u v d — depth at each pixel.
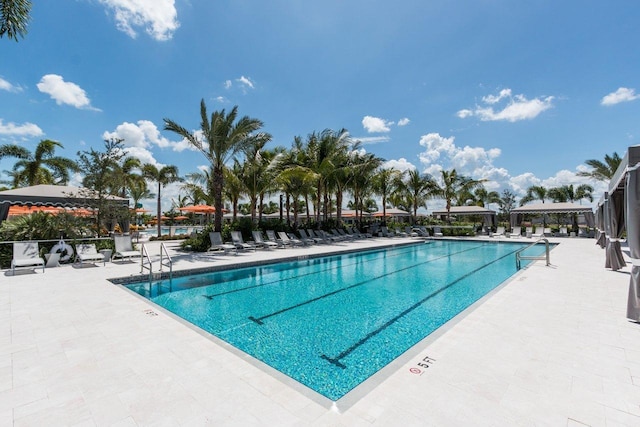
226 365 3.12
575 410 2.35
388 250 16.75
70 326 4.22
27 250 8.42
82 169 10.84
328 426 2.17
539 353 3.36
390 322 5.45
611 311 4.89
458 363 3.13
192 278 8.80
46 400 2.50
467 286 8.27
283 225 18.25
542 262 10.52
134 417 2.29
